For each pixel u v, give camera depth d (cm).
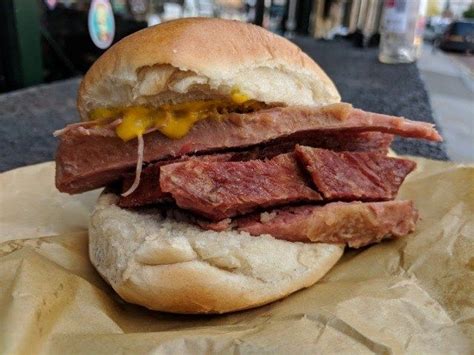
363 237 15
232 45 13
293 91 15
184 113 13
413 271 14
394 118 14
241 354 11
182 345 11
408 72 44
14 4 32
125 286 12
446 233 15
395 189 15
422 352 11
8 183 19
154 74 13
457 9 112
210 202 12
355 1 72
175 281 12
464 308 12
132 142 13
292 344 11
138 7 43
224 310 13
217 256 12
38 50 35
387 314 12
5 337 10
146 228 13
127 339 11
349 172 14
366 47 59
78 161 14
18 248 14
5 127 28
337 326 11
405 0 48
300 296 13
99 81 14
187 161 13
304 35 70
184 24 13
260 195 13
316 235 14
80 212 18
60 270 13
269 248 13
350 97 33
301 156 14
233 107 14
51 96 34
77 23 38
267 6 63
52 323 11
